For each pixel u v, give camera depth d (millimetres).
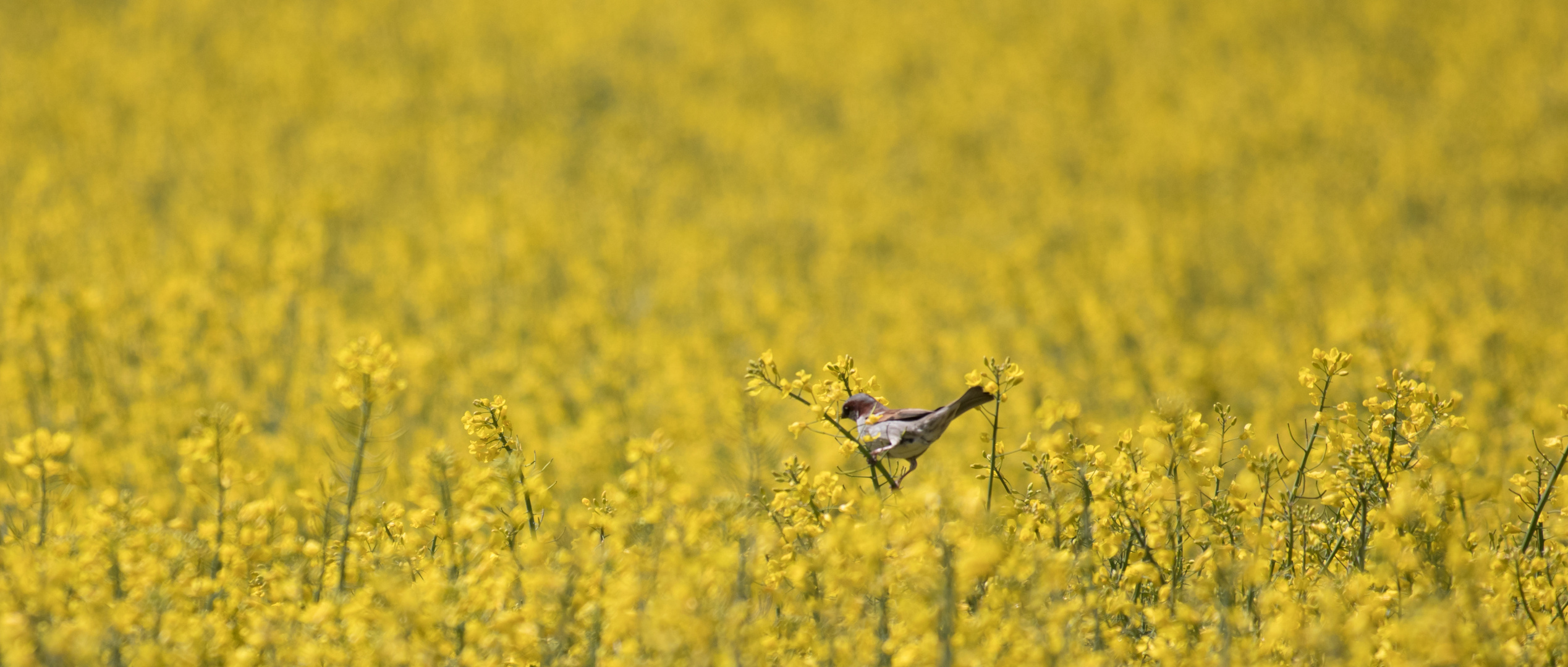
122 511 14438
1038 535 14984
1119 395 42062
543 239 70312
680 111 115938
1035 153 106438
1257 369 47375
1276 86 119312
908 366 52375
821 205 91188
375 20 134000
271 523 15719
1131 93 121562
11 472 19938
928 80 127875
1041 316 56875
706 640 11719
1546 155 94938
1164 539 14555
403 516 16172
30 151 89188
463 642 13172
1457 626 12039
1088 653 13070
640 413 39531
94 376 37938
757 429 15406
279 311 46375
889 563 13297
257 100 109812
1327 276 72562
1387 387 16281
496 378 44750
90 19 125750
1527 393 37906
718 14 143750
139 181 86062
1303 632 12961
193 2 133000
